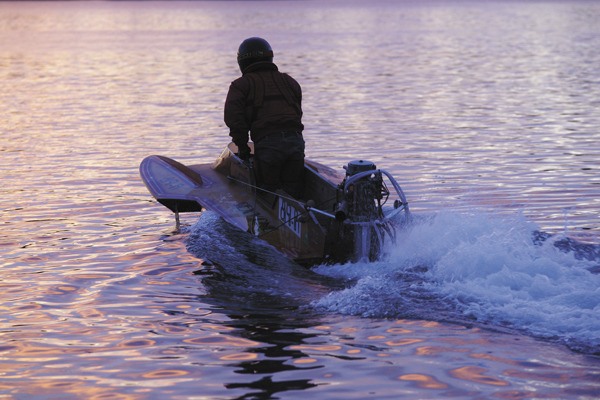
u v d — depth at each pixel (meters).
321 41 76.19
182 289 9.28
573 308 7.50
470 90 35.34
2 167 18.47
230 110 11.67
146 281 9.65
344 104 30.69
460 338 7.18
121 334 7.79
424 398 6.12
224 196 12.11
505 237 9.51
